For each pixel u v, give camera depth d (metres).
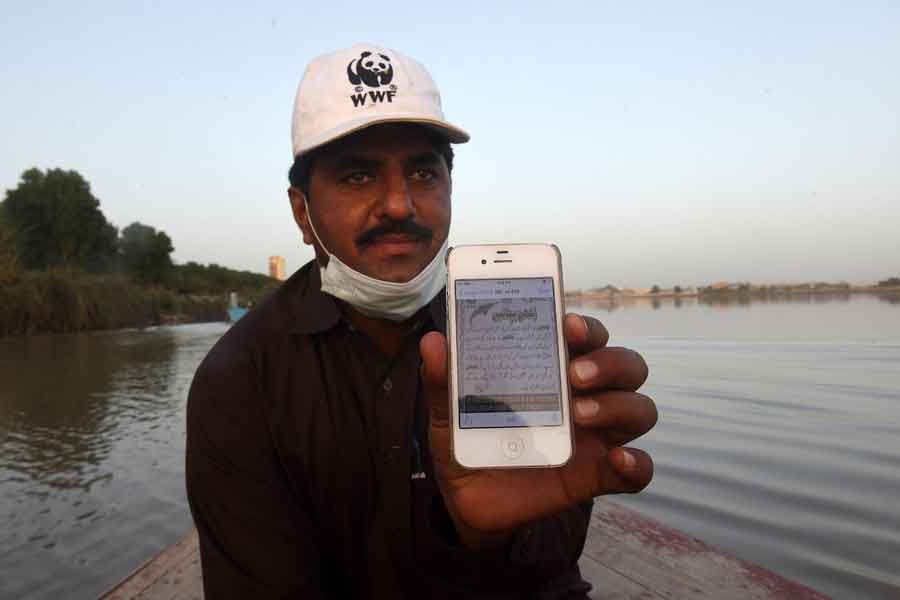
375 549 0.32
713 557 0.55
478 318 0.29
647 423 0.25
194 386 0.33
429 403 0.25
